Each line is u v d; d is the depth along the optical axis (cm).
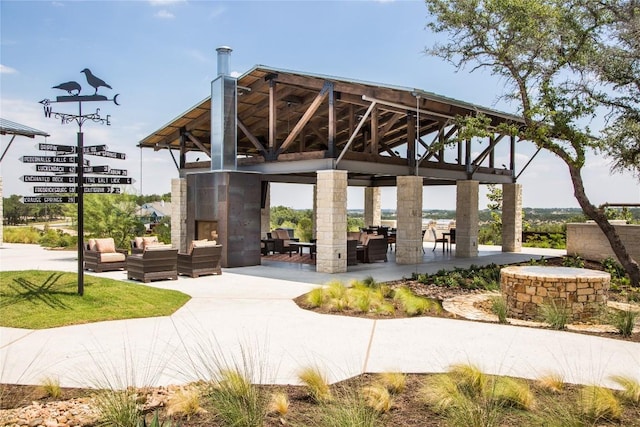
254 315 781
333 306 816
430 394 405
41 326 692
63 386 461
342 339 630
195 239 1542
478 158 1764
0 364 528
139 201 2008
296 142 2203
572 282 785
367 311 808
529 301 812
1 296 820
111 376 488
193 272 1216
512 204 1952
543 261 1498
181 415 382
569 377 486
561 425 356
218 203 1445
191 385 452
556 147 1227
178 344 609
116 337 641
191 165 1844
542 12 1168
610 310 803
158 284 1108
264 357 550
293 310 822
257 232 1498
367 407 396
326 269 1311
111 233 1888
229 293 991
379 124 1939
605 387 439
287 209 3747
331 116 1324
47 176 834
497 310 768
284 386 456
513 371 504
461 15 1248
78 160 861
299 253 1869
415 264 1506
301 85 1406
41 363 531
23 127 1636
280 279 1196
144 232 2028
